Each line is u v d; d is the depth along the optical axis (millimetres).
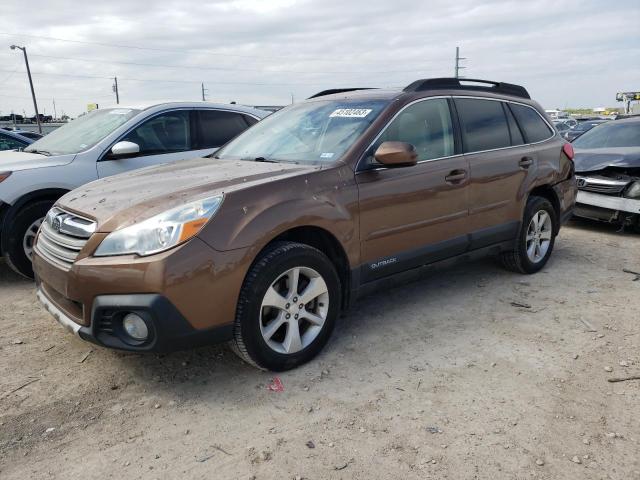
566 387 3105
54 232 3309
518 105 5066
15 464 2475
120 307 2775
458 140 4289
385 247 3732
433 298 4555
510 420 2787
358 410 2893
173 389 3119
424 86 4223
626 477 2365
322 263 3314
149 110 5926
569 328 3938
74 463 2482
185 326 2822
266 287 3057
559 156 5281
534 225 5094
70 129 6215
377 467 2443
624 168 6875
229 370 3336
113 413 2881
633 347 3617
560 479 2355
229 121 6539
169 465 2469
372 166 3631
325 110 4230
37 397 3027
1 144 7898
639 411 2861
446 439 2639
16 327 3998
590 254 6008
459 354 3531
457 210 4195
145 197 3119
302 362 3355
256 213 3027
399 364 3398
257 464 2471
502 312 4246
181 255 2770
